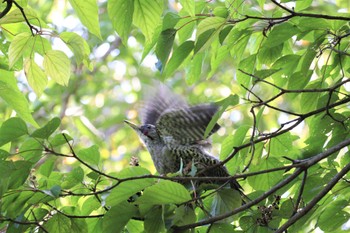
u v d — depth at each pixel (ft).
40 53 19.38
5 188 16.22
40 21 18.60
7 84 19.69
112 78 52.90
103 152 46.60
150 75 51.72
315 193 19.01
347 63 21.29
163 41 18.33
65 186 17.88
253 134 17.42
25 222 17.01
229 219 17.81
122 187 16.24
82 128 44.52
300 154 20.04
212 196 18.38
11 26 21.45
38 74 18.89
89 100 51.70
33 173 18.34
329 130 19.81
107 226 16.72
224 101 16.60
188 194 16.03
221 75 51.29
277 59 20.99
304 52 20.72
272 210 18.61
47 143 16.70
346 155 20.40
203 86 50.72
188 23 19.16
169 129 21.13
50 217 18.21
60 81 18.75
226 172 21.07
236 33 19.81
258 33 21.72
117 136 49.98
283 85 21.12
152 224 16.79
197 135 20.68
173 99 21.44
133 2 17.37
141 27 17.95
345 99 18.31
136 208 16.74
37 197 17.21
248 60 20.90
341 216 19.01
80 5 16.99
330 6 37.86
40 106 46.91
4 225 18.34
